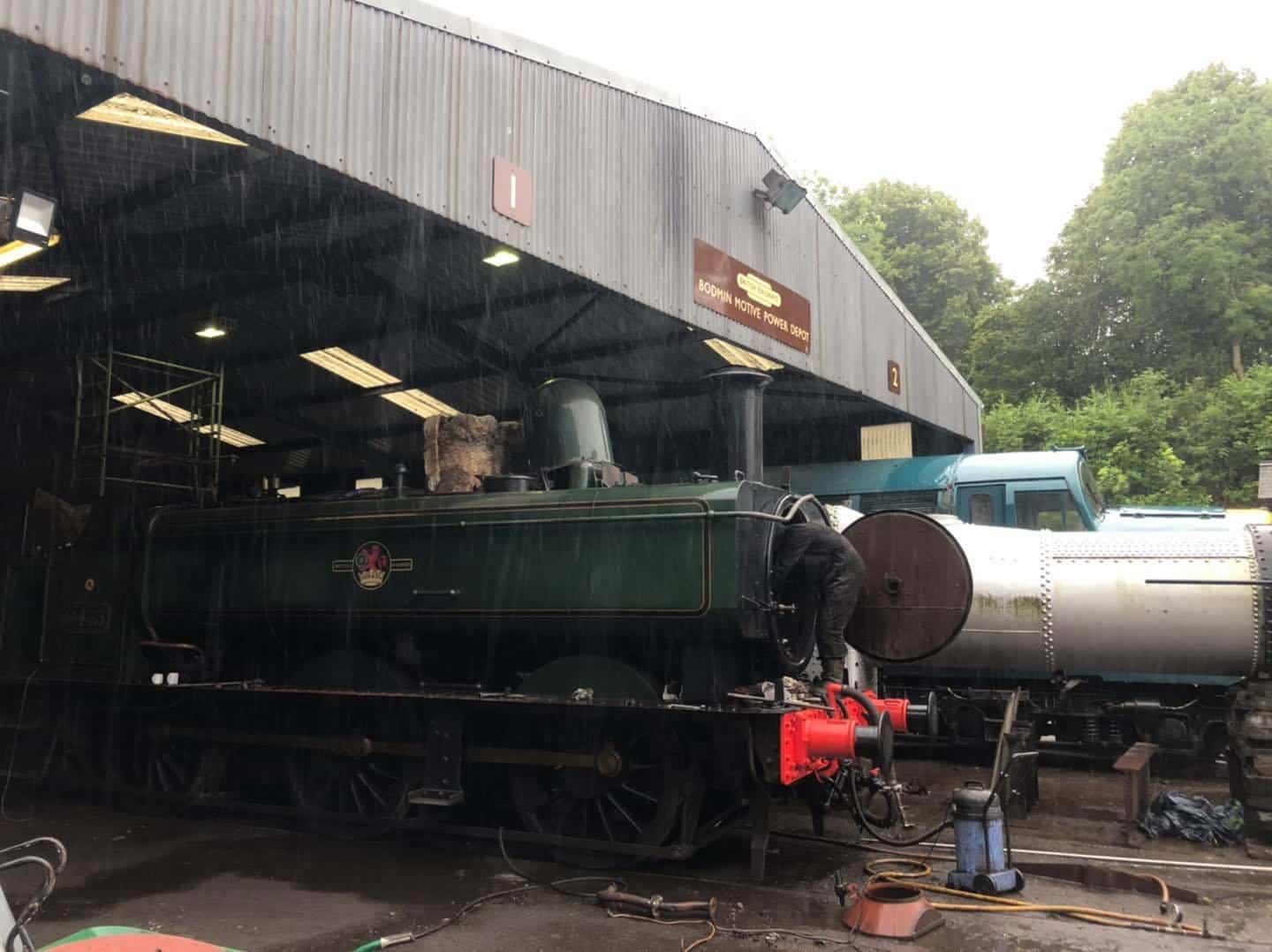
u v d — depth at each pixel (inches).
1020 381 1353.3
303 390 482.9
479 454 297.7
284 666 309.3
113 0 197.3
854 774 262.7
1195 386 1109.1
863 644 257.8
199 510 310.0
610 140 331.0
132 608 311.6
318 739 275.6
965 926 193.9
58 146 247.3
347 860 249.1
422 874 235.8
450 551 265.6
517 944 185.8
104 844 266.7
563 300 367.6
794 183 401.1
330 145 238.1
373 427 546.9
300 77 232.8
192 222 299.1
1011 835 271.9
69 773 333.4
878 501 470.0
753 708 222.2
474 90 279.9
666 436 614.9
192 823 292.7
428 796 252.1
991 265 1658.5
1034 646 329.7
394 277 349.7
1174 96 1338.6
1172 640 311.1
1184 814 271.6
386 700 264.7
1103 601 319.0
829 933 190.4
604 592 243.0
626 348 422.6
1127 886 220.4
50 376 411.8
